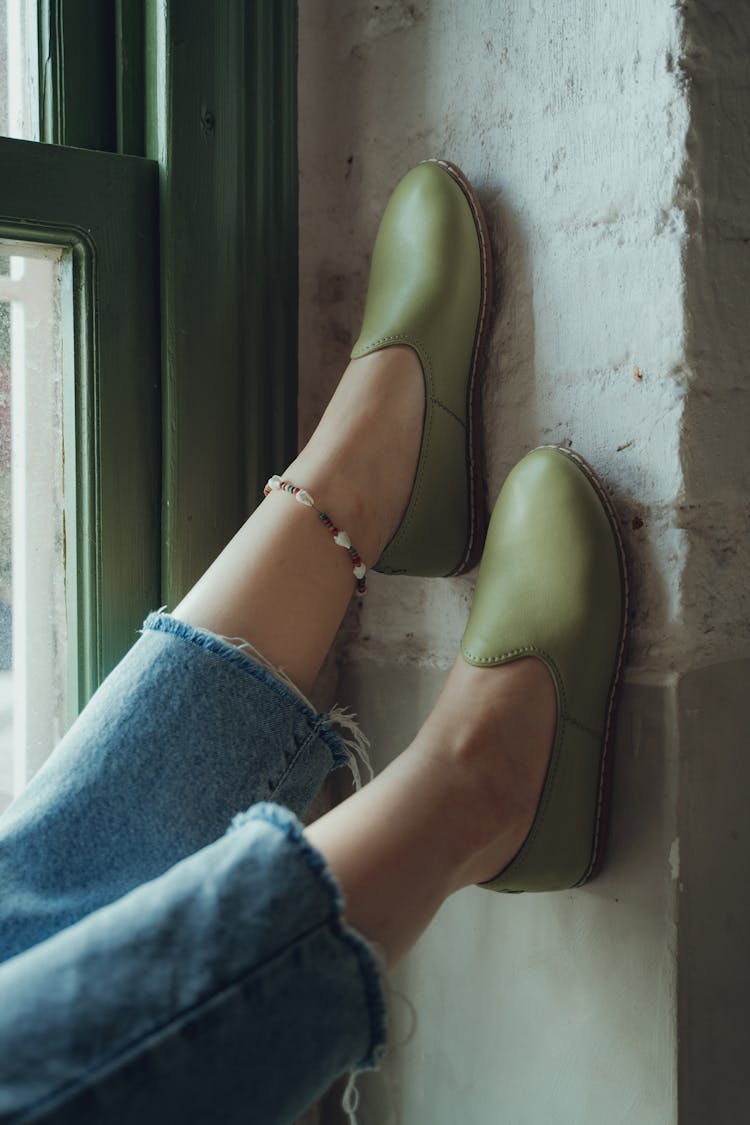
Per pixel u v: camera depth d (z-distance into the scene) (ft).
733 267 2.66
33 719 3.09
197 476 3.12
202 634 2.39
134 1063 1.65
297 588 2.64
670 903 2.57
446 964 3.14
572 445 2.83
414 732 3.25
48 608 3.10
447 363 2.95
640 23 2.59
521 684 2.59
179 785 2.30
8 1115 1.54
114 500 3.02
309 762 2.50
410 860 2.22
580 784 2.63
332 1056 1.87
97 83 3.09
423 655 3.23
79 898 2.18
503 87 2.95
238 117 3.16
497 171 3.00
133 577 3.07
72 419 2.99
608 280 2.70
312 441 2.90
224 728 2.36
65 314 2.99
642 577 2.66
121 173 2.96
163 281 3.04
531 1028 2.89
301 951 1.83
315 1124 3.51
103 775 2.26
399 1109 3.26
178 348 3.06
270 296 3.27
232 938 1.77
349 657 3.48
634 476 2.67
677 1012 2.56
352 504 2.78
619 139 2.66
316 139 3.41
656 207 2.58
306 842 1.88
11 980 1.67
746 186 2.68
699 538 2.61
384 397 2.89
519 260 2.95
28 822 2.19
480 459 3.08
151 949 1.72
